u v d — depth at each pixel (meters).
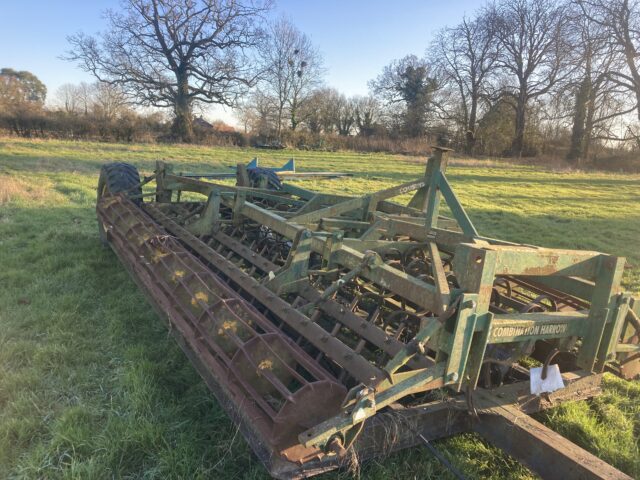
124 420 3.05
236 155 26.81
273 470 2.36
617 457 3.16
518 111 46.16
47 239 6.99
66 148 24.06
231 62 40.03
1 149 21.00
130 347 3.97
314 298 3.59
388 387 2.29
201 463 2.78
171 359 3.83
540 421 3.48
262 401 2.45
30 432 2.95
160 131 39.72
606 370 3.38
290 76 48.25
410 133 52.62
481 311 2.40
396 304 3.86
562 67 40.19
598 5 35.66
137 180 6.62
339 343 3.01
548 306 3.75
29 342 3.93
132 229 4.77
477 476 2.90
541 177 25.17
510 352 3.27
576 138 40.22
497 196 16.33
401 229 4.30
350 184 16.12
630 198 17.78
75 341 4.02
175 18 38.06
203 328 3.05
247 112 50.41
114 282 5.45
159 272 3.88
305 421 2.35
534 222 11.49
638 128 38.03
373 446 2.64
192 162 20.61
